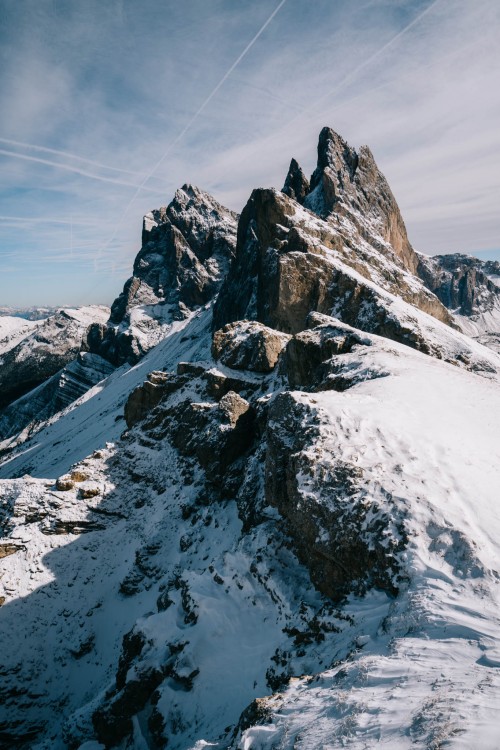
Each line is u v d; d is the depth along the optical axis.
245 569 18.86
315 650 13.09
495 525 13.48
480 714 6.75
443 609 10.99
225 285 107.00
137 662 18.23
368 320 57.56
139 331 152.75
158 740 15.14
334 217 103.44
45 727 24.50
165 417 41.50
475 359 48.69
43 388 162.75
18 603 29.34
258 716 10.07
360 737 7.38
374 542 14.01
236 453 32.81
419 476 15.85
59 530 33.06
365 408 20.61
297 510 16.86
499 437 19.69
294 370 37.91
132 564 31.56
